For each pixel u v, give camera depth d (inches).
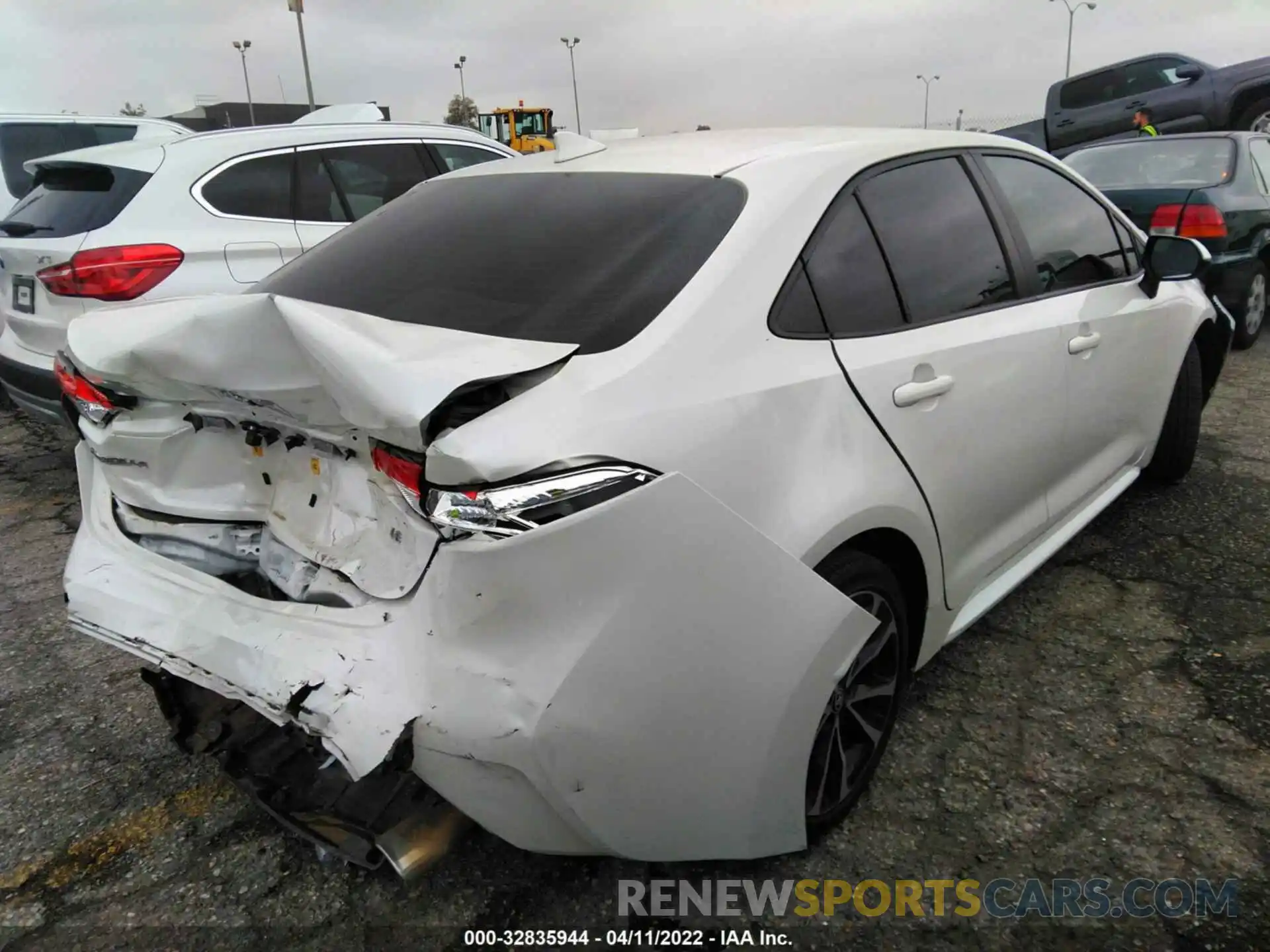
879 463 83.6
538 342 69.1
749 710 70.2
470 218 94.2
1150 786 92.7
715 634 66.9
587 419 63.5
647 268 77.6
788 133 101.6
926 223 98.7
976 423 97.2
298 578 71.7
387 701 63.1
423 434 58.7
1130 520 153.5
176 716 88.6
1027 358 105.4
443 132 229.8
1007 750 99.2
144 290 170.9
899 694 93.5
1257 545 142.6
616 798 65.2
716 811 71.1
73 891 84.9
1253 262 261.0
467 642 61.6
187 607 76.7
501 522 59.4
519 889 83.4
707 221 81.3
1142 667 112.9
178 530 81.8
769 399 74.7
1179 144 283.7
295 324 60.5
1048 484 117.4
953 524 96.7
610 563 61.3
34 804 96.5
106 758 104.0
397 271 89.0
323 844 75.1
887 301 90.0
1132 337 130.5
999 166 114.4
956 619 103.8
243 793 97.2
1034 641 119.8
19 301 181.2
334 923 80.6
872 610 86.6
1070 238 123.6
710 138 101.7
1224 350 166.1
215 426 78.2
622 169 93.6
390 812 73.7
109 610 81.0
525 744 60.6
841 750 86.4
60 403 177.2
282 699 65.7
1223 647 115.9
